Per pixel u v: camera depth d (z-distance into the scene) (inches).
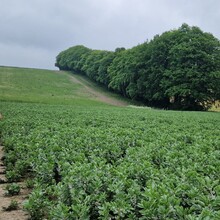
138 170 269.9
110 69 3649.1
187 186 221.8
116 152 385.7
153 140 488.4
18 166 402.9
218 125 864.3
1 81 3297.2
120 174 254.5
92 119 888.3
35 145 430.0
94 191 245.1
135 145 456.4
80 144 421.1
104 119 909.8
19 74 3978.8
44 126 655.8
